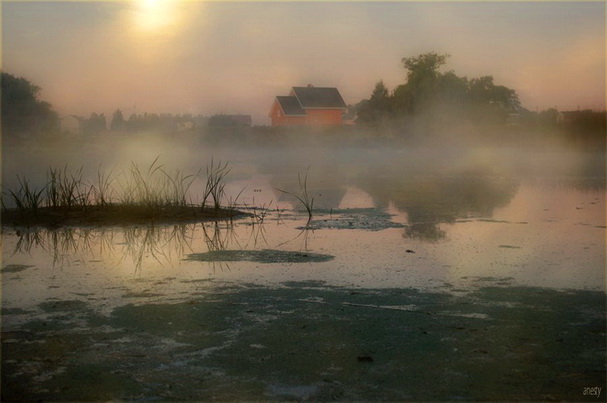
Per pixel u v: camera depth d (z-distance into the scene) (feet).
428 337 16.71
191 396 13.52
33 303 20.34
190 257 27.25
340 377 14.35
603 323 17.63
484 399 13.23
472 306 19.36
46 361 15.46
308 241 30.53
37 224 36.45
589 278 22.58
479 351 15.69
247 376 14.47
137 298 20.79
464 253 27.14
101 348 16.28
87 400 13.38
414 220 37.09
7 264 26.22
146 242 30.99
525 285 21.72
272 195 51.96
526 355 15.42
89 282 22.99
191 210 41.09
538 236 31.19
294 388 13.83
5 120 115.65
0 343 16.67
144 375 14.60
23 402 13.29
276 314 18.83
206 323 18.11
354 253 27.40
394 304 19.65
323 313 18.85
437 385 13.87
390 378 14.25
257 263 25.76
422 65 153.07
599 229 33.17
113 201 46.88
